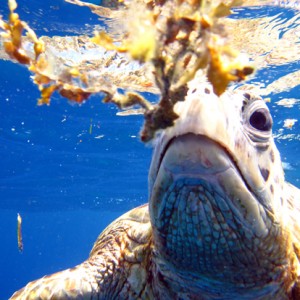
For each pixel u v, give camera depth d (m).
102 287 0.41
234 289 0.30
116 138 1.91
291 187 0.51
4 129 1.90
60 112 1.62
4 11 0.98
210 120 0.24
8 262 13.87
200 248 0.27
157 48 0.18
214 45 0.18
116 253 0.43
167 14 0.18
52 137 1.96
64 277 0.41
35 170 2.58
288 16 0.86
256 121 0.28
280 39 0.96
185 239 0.27
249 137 0.27
